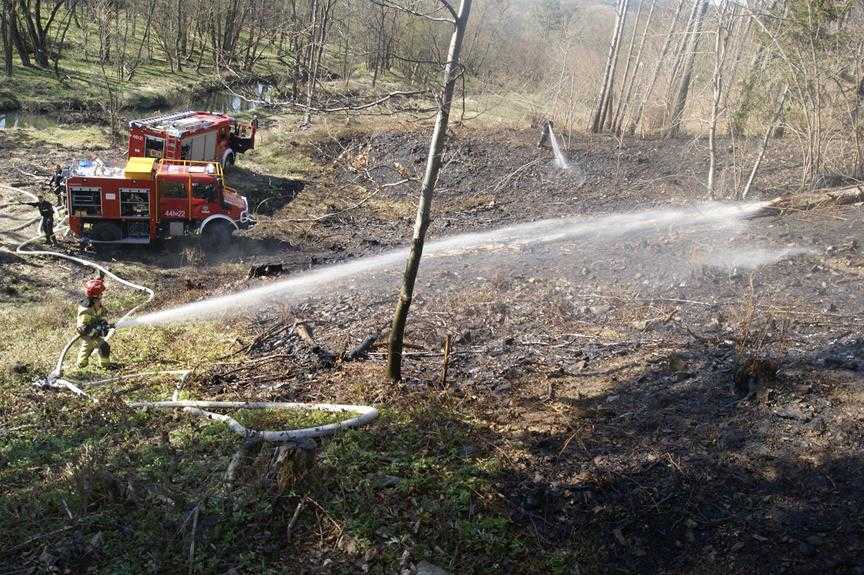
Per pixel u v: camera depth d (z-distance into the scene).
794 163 20.30
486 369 9.90
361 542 6.19
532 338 10.82
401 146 28.11
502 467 7.27
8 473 7.51
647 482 6.81
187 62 47.41
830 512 6.12
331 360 10.75
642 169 23.48
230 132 26.08
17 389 10.14
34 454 7.98
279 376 10.38
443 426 8.16
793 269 12.02
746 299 10.52
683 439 7.34
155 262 18.22
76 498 6.83
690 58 25.55
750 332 9.57
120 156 26.62
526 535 6.37
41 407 9.41
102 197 18.16
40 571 5.89
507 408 8.65
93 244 18.59
